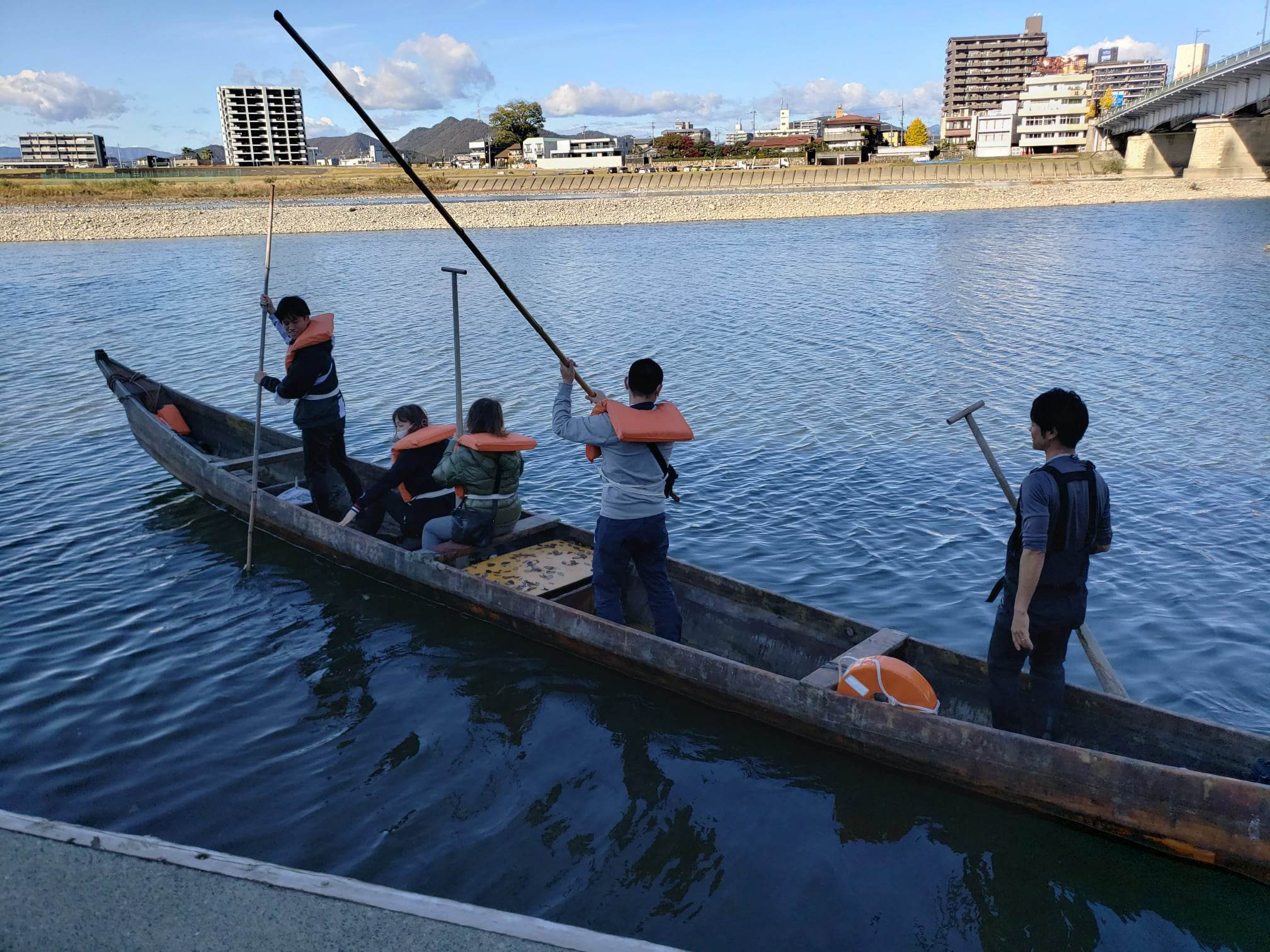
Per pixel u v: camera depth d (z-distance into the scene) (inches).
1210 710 187.6
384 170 3769.7
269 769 171.6
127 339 662.5
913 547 276.5
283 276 1055.6
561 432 189.0
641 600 225.8
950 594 244.2
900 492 326.3
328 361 270.1
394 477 247.1
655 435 182.1
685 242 1486.2
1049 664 151.3
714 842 151.0
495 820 156.8
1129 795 139.9
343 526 253.4
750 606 204.5
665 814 157.9
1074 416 142.2
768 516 305.6
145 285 984.9
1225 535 279.0
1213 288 845.8
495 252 1333.7
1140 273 976.3
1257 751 143.6
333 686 202.2
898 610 235.8
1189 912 134.5
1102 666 158.1
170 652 216.8
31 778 167.5
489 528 235.0
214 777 169.0
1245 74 2102.6
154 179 2832.2
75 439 400.5
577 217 1945.1
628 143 5561.0
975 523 295.0
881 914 135.0
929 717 156.4
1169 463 347.6
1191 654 210.8
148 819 156.4
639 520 189.6
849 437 395.9
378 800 162.4
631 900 137.7
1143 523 290.2
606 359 577.0
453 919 88.7
